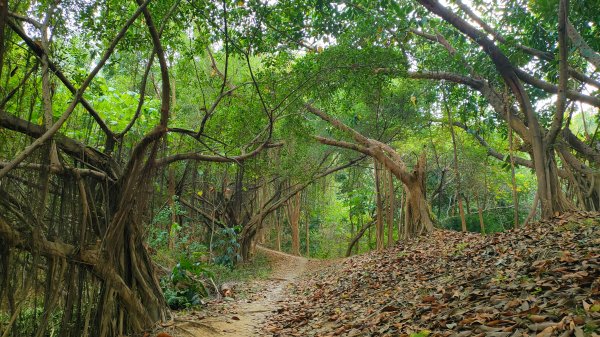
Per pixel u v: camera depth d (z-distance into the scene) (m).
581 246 5.77
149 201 7.63
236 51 8.30
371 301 6.99
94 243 5.64
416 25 11.45
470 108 15.48
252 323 7.51
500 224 20.08
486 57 12.31
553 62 10.54
